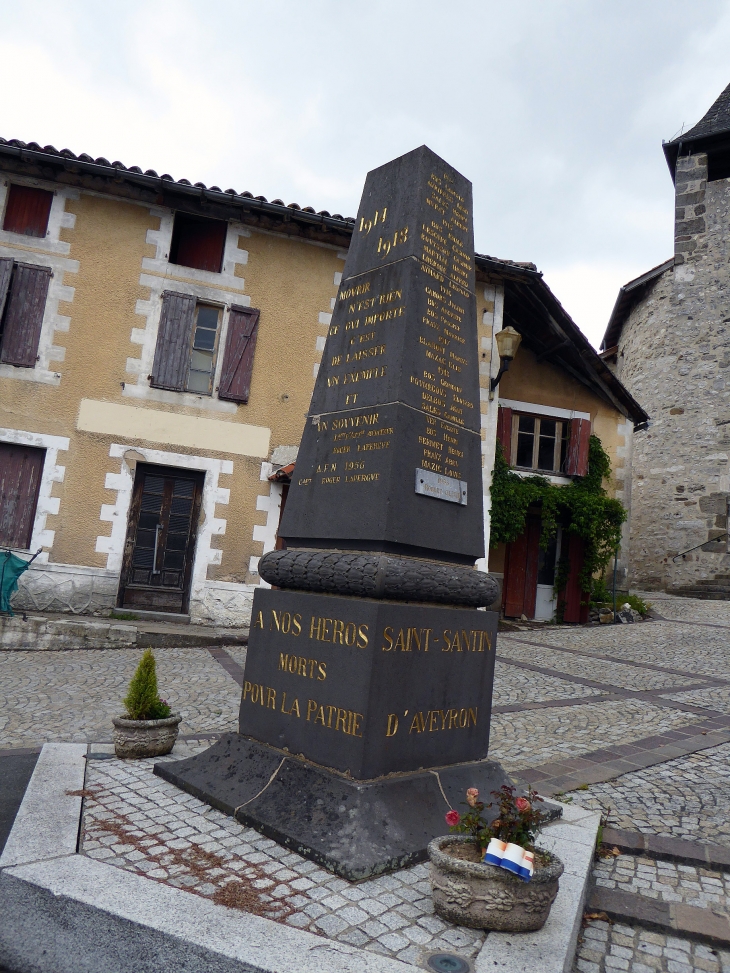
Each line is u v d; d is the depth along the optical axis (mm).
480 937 2533
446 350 4164
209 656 8422
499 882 2557
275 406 10648
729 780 4711
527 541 13719
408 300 3955
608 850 3586
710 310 17891
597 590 13734
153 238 10336
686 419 17953
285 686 3785
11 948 2605
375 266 4246
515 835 2699
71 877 2678
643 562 18578
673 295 18578
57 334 9914
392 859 3014
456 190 4477
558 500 13117
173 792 3785
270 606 3994
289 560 3896
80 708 5699
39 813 3316
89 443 9883
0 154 9609
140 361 10148
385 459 3715
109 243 10195
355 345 4184
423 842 3188
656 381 18844
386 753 3387
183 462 10195
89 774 3990
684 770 4883
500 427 13094
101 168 9594
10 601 9266
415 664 3562
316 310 10953
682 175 18641
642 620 13625
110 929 2449
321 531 3949
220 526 10266
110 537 9828
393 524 3619
